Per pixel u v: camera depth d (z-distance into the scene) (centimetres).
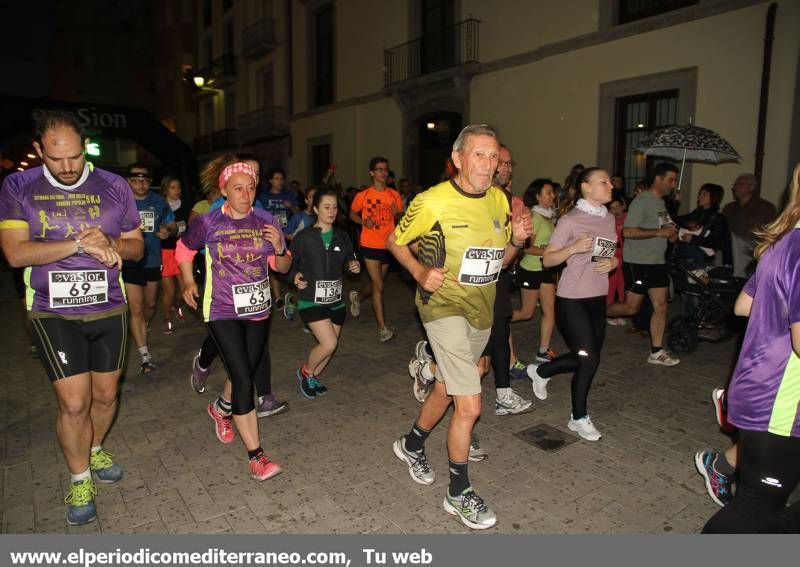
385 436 383
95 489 304
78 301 275
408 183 1273
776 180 839
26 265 258
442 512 291
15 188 260
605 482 321
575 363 404
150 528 276
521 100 1227
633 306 543
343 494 308
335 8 1842
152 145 1079
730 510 208
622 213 718
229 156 373
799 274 185
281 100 2228
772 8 814
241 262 322
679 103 952
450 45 1442
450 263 270
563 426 399
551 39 1153
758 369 198
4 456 355
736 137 880
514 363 502
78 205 272
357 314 759
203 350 429
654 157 1012
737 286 558
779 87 827
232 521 282
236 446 369
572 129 1128
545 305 511
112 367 295
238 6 2544
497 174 384
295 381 500
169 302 669
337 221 1260
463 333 274
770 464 197
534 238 494
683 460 348
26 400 457
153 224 555
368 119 1744
